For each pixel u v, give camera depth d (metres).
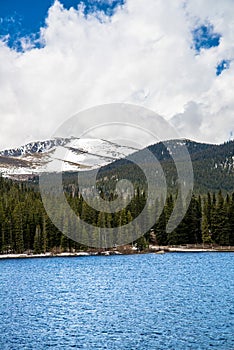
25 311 43.91
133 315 41.06
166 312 42.06
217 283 62.59
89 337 33.47
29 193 170.75
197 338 32.50
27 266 99.00
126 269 87.00
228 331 34.34
